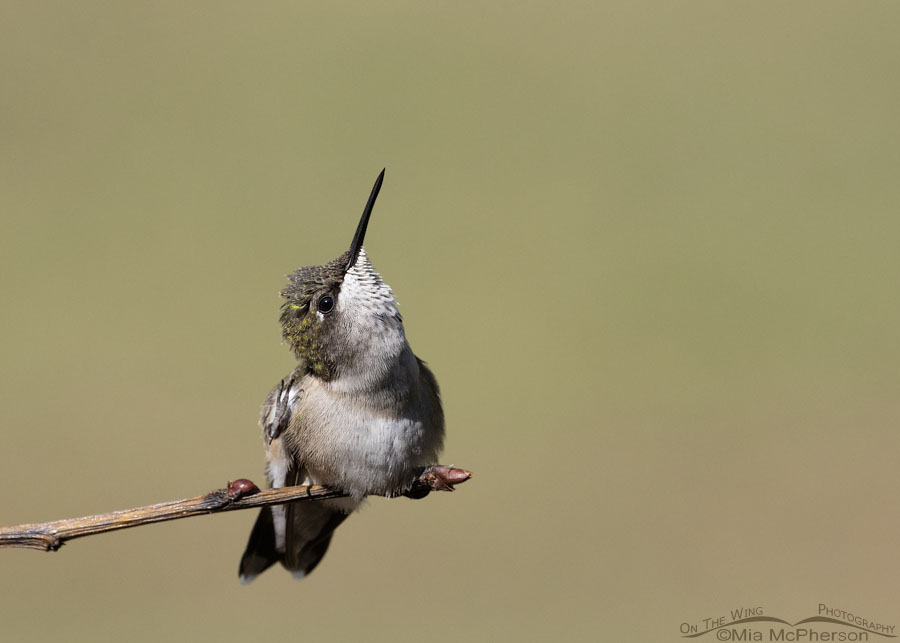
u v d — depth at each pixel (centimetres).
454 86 1886
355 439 585
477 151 1736
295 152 1688
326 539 678
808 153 1750
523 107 1889
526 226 1582
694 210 1605
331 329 593
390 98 1889
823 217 1592
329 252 1484
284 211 1562
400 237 1526
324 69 1939
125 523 440
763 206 1642
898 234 1574
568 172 1678
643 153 1769
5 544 420
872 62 2014
